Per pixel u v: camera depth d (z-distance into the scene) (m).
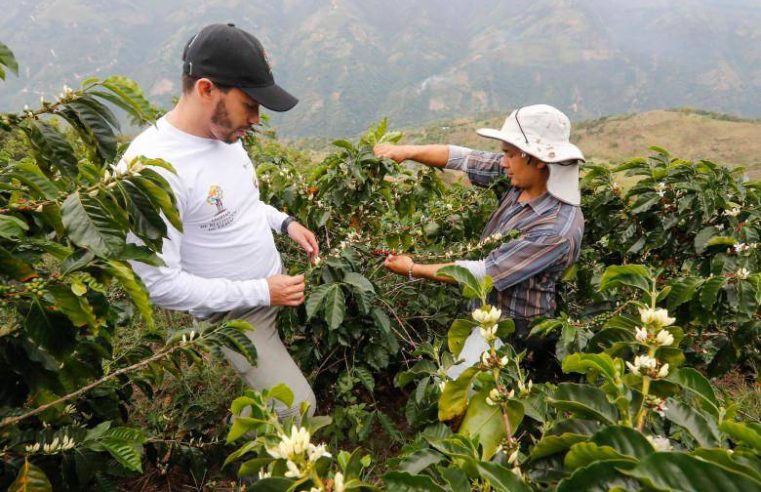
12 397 1.81
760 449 0.87
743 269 2.53
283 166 3.77
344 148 3.23
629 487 0.83
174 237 2.12
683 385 1.28
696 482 0.74
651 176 3.46
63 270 1.47
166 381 3.54
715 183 3.22
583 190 3.95
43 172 1.73
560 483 0.86
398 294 3.62
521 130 2.67
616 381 1.18
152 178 1.51
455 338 1.84
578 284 3.72
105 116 1.58
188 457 2.58
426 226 3.61
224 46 2.00
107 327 2.28
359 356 3.18
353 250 3.06
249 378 2.61
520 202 2.94
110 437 1.91
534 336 2.90
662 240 3.39
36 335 1.47
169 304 2.20
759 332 2.62
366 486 1.00
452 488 1.02
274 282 2.38
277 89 2.15
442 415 1.64
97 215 1.38
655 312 1.34
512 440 1.37
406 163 3.86
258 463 1.16
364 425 2.81
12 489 1.71
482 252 3.08
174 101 3.79
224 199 2.29
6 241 1.58
